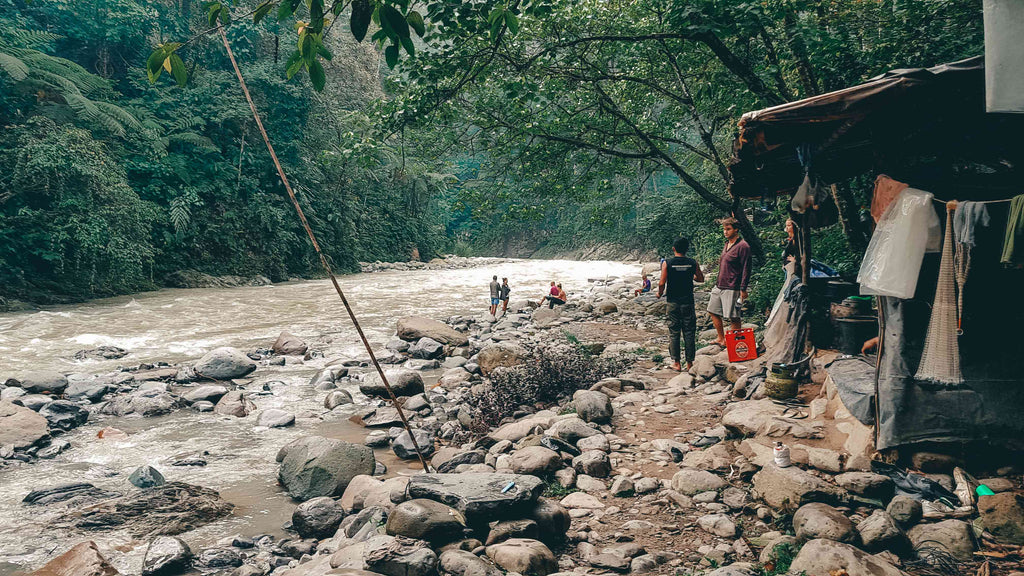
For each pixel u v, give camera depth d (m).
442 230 56.06
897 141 4.03
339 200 34.91
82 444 6.60
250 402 8.20
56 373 8.86
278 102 28.80
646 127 13.05
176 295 21.58
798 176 5.65
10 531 4.48
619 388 7.44
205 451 6.38
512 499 3.90
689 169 17.64
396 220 44.28
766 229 11.70
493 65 10.23
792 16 7.98
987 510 3.48
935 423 4.00
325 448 5.41
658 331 12.05
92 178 18.89
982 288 3.89
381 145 10.42
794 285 6.11
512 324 14.31
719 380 7.27
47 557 4.10
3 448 6.16
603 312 14.87
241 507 5.03
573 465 5.09
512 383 7.61
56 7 23.19
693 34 8.31
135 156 23.81
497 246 71.62
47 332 13.91
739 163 5.25
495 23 3.72
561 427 5.81
